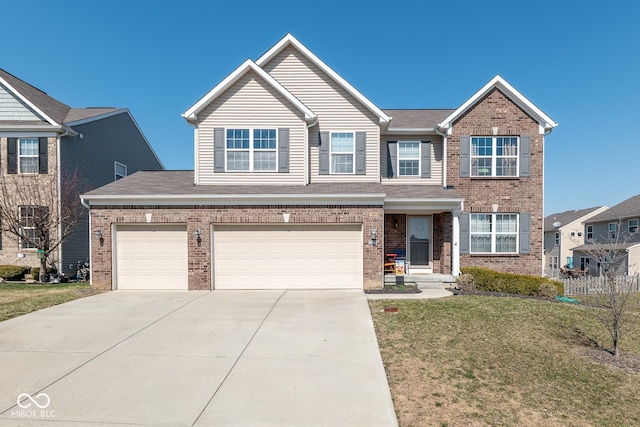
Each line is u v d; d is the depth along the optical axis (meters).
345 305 9.36
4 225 15.36
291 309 8.98
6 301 10.00
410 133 14.52
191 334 7.08
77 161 16.95
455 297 10.31
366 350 6.25
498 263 13.91
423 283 12.25
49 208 15.46
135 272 11.70
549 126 14.07
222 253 11.65
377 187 12.45
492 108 14.15
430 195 12.70
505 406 4.53
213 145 12.74
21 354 6.05
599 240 28.61
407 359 5.91
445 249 13.18
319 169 13.39
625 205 27.94
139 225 11.70
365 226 11.46
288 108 12.84
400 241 13.77
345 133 13.51
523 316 8.40
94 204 11.57
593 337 7.29
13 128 15.32
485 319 8.09
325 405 4.44
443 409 4.40
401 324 7.70
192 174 14.85
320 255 11.64
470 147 14.12
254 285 11.61
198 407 4.38
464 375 5.37
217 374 5.30
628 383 5.32
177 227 11.70
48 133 15.65
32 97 17.09
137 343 6.58
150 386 4.91
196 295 10.73
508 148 14.21
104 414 4.21
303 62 13.74
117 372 5.36
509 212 14.02
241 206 11.53
